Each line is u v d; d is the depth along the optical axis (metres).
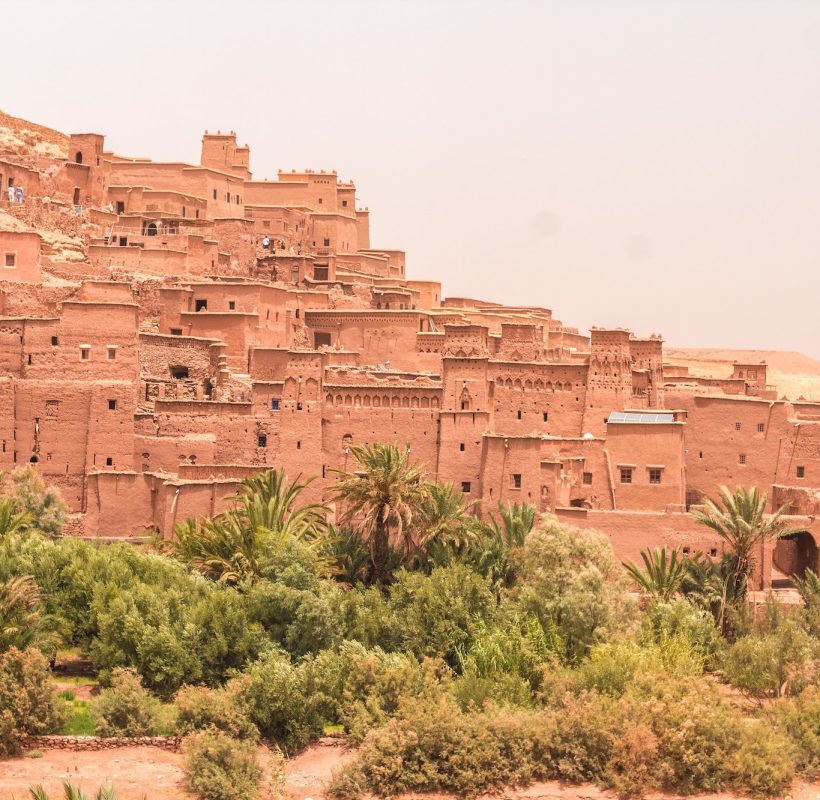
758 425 129.12
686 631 98.81
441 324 152.00
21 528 105.75
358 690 88.00
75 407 118.75
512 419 129.00
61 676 94.44
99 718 83.69
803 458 128.25
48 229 139.38
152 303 134.12
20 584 90.38
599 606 97.88
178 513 112.62
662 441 122.75
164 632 90.81
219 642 91.50
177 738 83.06
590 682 90.50
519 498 118.81
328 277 156.62
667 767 83.00
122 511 115.56
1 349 119.06
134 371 119.81
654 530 115.00
